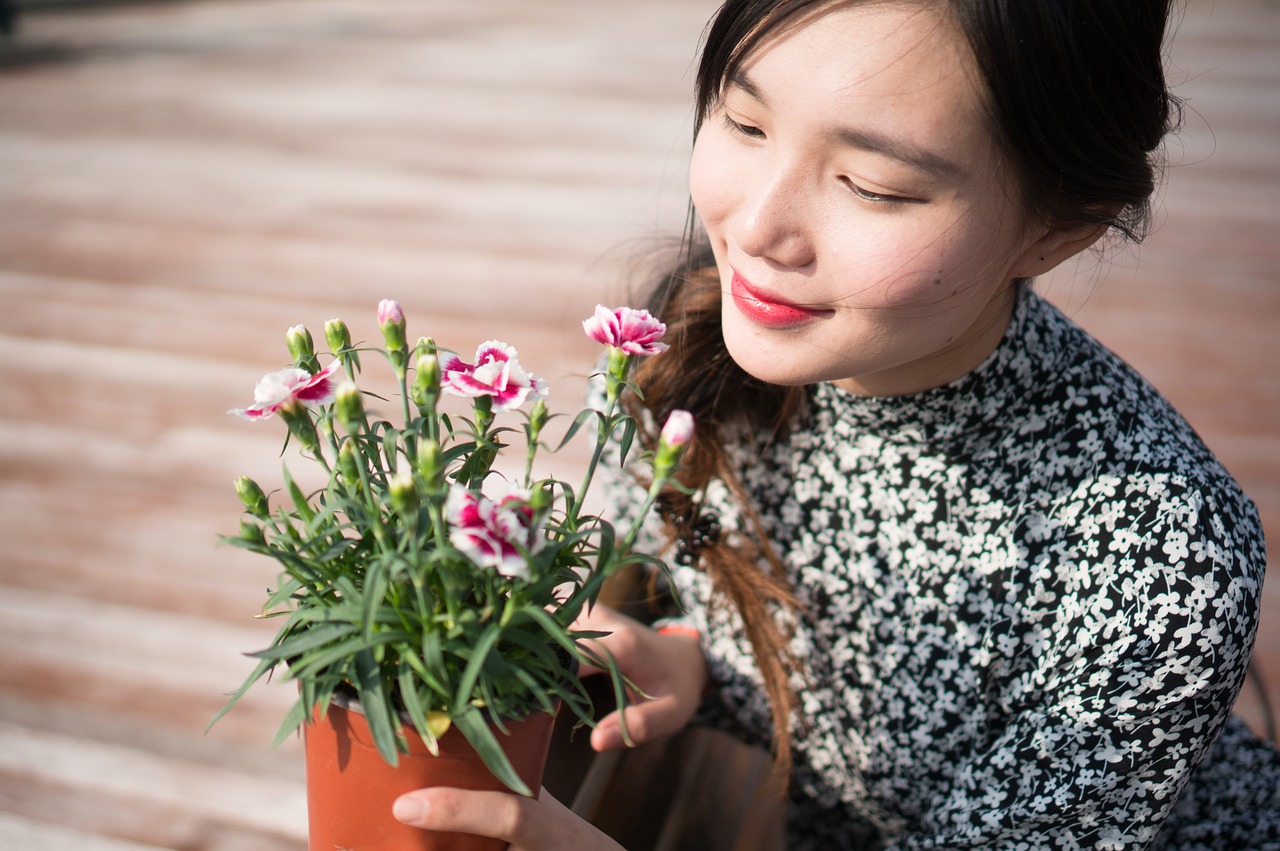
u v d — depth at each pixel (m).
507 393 0.62
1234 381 3.16
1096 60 0.66
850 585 0.99
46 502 2.67
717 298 0.96
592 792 0.90
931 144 0.65
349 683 0.62
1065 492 0.90
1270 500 2.62
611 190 4.67
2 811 1.90
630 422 0.66
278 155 5.10
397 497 0.54
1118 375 0.92
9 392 3.11
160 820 1.91
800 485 1.00
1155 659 0.84
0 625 2.31
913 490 0.95
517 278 3.85
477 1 8.86
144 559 2.51
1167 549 0.85
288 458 2.88
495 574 0.60
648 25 7.93
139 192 4.62
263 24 7.95
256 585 2.45
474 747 0.57
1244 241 4.09
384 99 6.00
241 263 3.95
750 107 0.69
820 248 0.70
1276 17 8.07
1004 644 0.93
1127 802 0.87
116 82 6.30
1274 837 0.97
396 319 0.64
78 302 3.64
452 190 4.67
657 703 0.96
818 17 0.64
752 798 1.39
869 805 1.08
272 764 2.03
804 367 0.75
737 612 1.03
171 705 2.14
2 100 5.92
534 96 6.06
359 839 0.66
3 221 4.29
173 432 2.96
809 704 1.04
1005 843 0.89
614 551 0.63
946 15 0.62
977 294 0.74
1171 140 5.15
